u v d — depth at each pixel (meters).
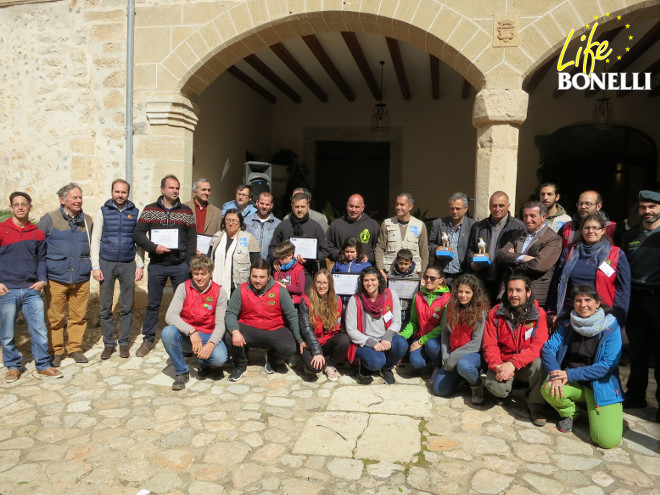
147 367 4.42
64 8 6.04
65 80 6.09
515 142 5.10
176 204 4.66
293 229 4.86
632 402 3.74
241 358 4.18
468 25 5.05
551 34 4.91
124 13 5.88
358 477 2.76
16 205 4.05
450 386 3.83
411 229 4.81
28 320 4.14
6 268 4.06
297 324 4.17
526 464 2.92
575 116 10.05
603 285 3.55
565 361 3.44
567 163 10.19
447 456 2.99
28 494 2.59
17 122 6.26
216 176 8.93
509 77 5.00
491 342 3.65
